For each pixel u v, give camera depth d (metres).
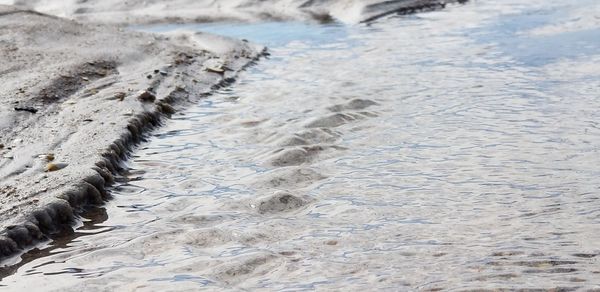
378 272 7.96
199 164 11.78
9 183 10.46
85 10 27.00
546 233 8.73
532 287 7.40
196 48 19.70
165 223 9.59
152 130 13.48
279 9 25.89
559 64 16.86
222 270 8.18
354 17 23.97
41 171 10.85
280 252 8.58
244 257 8.42
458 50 18.95
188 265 8.37
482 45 19.27
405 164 11.35
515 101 14.34
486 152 11.70
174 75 16.61
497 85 15.53
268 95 15.72
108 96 14.61
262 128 13.34
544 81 15.62
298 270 8.12
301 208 9.89
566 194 9.89
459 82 15.95
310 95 15.45
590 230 8.75
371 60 18.55
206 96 15.90
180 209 10.08
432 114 13.80
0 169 11.02
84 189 10.20
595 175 10.50
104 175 10.86
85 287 7.99
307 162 11.60
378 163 11.42
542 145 11.89
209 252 8.69
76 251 8.91
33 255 8.84
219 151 12.34
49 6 27.59
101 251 8.84
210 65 17.97
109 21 25.59
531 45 18.83
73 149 11.69
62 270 8.45
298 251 8.59
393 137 12.59
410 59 18.38
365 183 10.66
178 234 9.20
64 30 19.66
